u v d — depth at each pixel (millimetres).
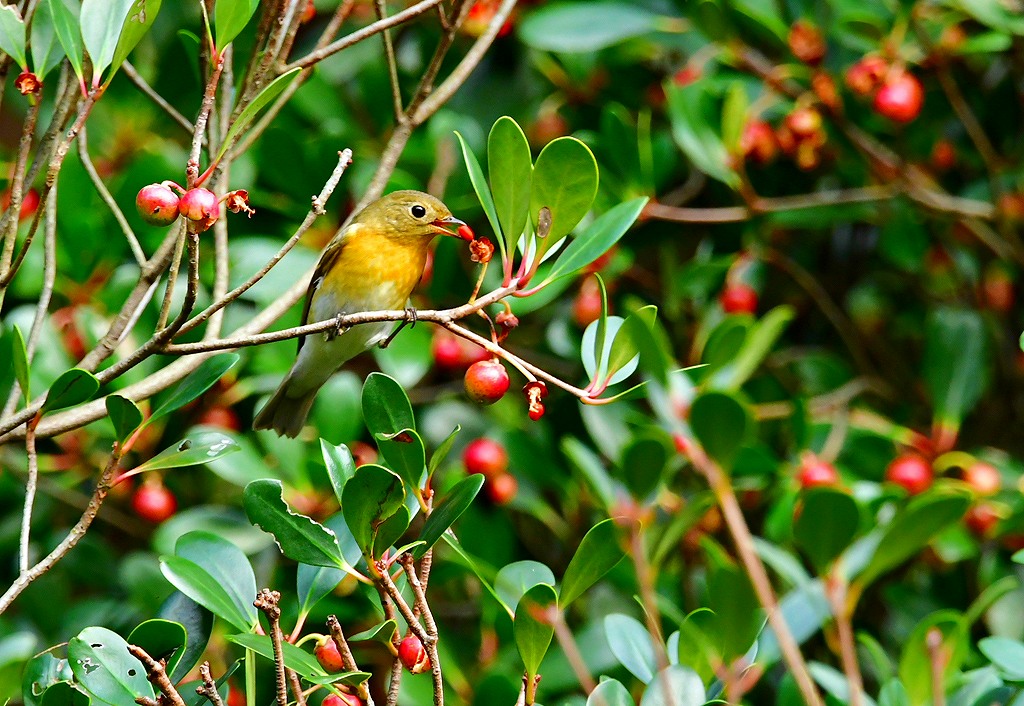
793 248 12828
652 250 11875
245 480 9367
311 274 8078
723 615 6070
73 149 10094
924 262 12461
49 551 10492
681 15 11430
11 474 10508
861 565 6953
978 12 10617
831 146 11797
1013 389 12242
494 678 8172
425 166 10898
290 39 7312
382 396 5914
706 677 6539
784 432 11250
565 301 11758
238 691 8109
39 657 6125
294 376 9430
